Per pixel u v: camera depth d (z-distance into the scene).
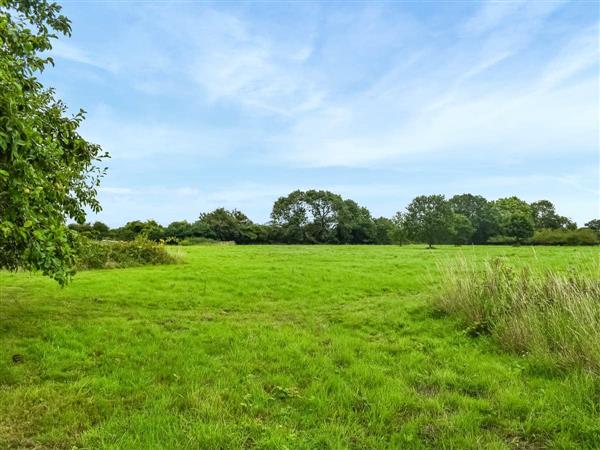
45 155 6.01
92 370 6.09
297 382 5.80
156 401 4.98
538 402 4.96
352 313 10.52
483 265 10.58
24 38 6.23
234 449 3.93
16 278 14.88
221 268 19.12
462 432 4.34
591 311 6.81
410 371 6.21
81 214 8.23
